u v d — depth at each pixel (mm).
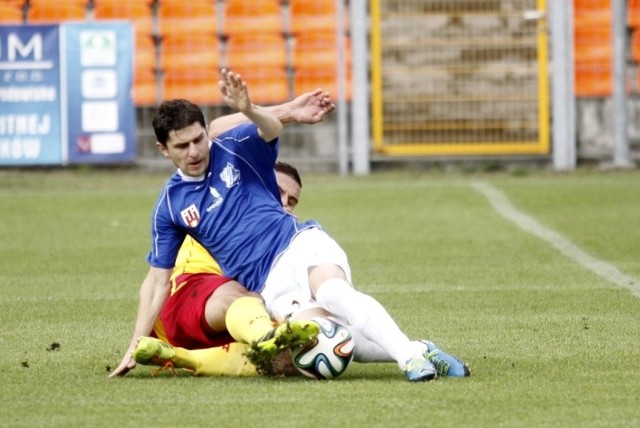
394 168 63969
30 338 23891
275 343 18078
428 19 63312
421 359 18984
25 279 33000
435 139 63844
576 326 24641
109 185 58625
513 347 22312
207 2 64938
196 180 20562
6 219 47406
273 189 21094
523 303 27938
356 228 43469
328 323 19109
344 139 62250
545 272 33219
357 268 34562
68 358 21641
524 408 17016
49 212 49219
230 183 20594
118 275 33656
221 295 20141
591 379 19125
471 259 36062
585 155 63562
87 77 59812
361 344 19547
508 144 63469
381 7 63406
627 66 64625
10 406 17531
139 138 64000
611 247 38250
